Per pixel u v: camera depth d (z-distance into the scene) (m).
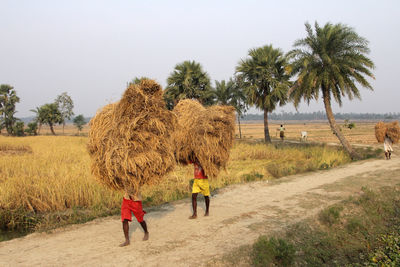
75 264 4.14
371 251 5.74
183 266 4.09
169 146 5.12
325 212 6.66
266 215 6.53
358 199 7.80
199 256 4.40
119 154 4.57
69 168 11.62
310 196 8.17
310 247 5.39
